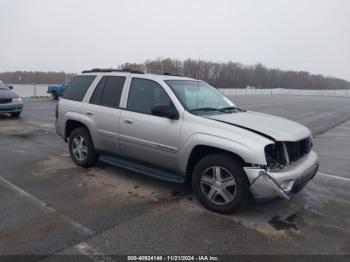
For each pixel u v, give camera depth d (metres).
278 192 3.58
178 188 4.88
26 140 8.38
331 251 3.21
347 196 4.83
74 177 5.30
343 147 8.88
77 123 5.87
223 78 86.19
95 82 5.62
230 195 3.92
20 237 3.29
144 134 4.62
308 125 13.88
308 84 122.44
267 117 4.75
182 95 4.57
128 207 4.13
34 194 4.50
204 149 4.18
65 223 3.63
